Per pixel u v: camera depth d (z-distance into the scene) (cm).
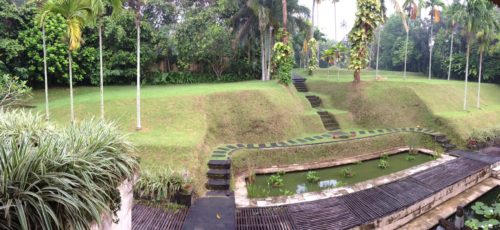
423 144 1427
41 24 988
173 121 1177
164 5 1972
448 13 2200
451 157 1282
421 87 1869
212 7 1980
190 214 722
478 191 1023
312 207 760
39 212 212
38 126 408
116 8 977
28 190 219
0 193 211
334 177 1079
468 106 1873
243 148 1162
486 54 2580
